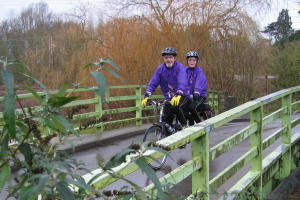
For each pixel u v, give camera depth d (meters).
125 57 10.94
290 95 4.79
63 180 0.95
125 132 7.84
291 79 18.52
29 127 1.02
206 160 2.42
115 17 11.83
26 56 13.48
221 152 2.73
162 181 1.94
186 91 5.52
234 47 13.23
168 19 11.95
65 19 14.75
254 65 13.91
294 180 4.62
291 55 18.41
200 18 12.32
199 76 6.21
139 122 9.19
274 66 18.62
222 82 13.02
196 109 6.08
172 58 5.78
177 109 5.43
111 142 7.15
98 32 12.02
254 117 3.63
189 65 6.41
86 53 11.78
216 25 12.77
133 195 1.28
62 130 1.08
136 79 11.02
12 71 0.88
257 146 3.60
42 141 1.08
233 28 13.12
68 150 5.73
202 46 12.24
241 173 4.80
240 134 3.15
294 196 4.24
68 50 13.20
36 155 1.04
